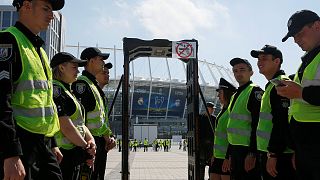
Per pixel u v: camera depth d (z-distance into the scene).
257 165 5.05
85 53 5.45
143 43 6.26
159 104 111.31
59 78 4.32
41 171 2.79
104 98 5.76
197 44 6.33
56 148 3.51
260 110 4.65
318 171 3.14
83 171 4.31
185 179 12.88
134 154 37.44
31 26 2.92
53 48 59.00
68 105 4.18
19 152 2.35
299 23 3.37
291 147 3.95
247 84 5.58
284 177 4.17
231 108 5.68
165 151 47.28
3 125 2.30
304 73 3.31
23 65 2.68
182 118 114.19
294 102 3.45
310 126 3.21
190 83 6.76
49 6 2.97
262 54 4.69
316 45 3.37
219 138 6.77
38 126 2.74
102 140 5.61
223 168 6.06
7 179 2.27
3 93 2.39
